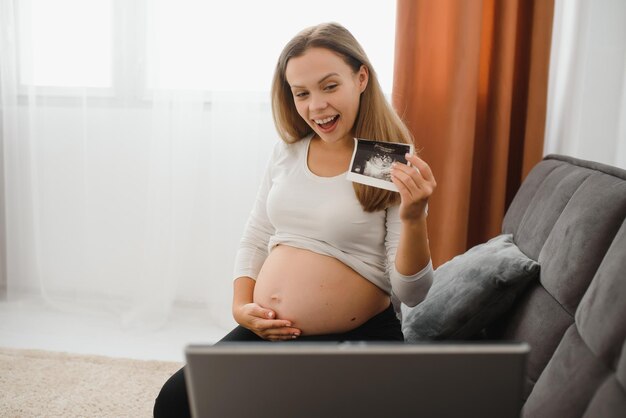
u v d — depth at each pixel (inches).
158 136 94.7
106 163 100.3
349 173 44.3
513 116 83.7
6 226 103.2
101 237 102.4
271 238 53.3
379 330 48.6
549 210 52.7
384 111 49.8
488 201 83.2
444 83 80.5
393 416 25.0
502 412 24.4
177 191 96.6
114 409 68.9
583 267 41.4
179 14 91.7
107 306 103.7
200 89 94.1
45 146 101.3
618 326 32.7
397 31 80.0
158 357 85.8
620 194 41.5
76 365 80.0
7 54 97.3
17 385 73.8
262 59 91.3
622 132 79.1
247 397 25.5
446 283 54.2
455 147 79.4
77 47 97.0
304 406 25.3
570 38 80.8
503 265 50.2
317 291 46.7
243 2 90.0
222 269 96.6
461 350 23.6
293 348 24.4
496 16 79.3
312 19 88.6
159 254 96.8
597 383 32.7
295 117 53.0
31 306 104.0
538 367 42.7
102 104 98.6
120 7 94.6
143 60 96.0
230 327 97.1
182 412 43.3
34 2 96.1
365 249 48.8
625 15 77.0
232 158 93.6
